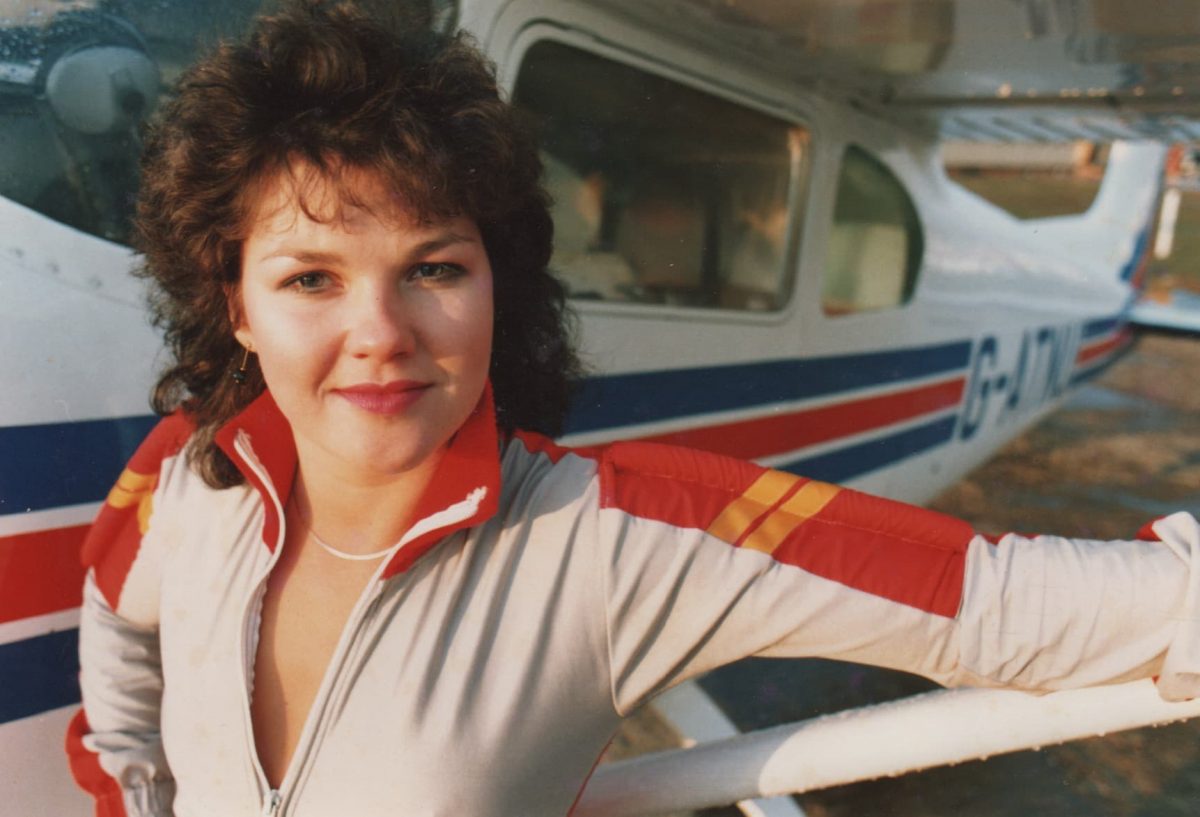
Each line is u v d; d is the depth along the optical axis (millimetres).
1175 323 6387
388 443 687
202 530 874
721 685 3109
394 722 719
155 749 1005
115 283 1329
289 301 677
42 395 1260
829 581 721
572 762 781
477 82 700
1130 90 3006
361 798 720
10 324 1248
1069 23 2189
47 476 1268
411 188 637
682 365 2312
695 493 768
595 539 751
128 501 988
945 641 705
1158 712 803
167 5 1385
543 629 740
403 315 668
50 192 1306
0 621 1239
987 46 2385
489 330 712
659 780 1051
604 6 1913
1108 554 714
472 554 761
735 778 1036
